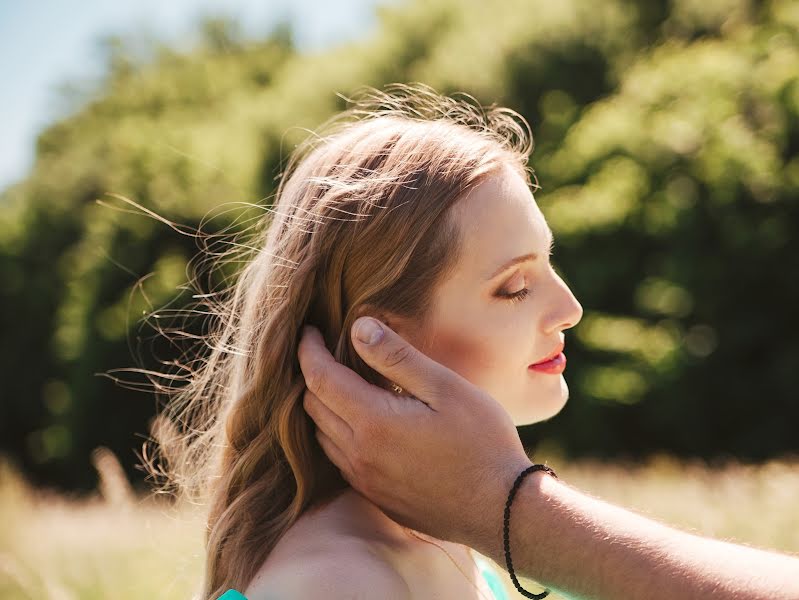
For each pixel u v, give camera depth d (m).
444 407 1.12
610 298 15.31
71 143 26.80
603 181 15.22
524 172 1.37
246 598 1.13
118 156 20.05
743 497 4.19
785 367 14.06
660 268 14.92
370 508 1.25
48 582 2.89
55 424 20.31
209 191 16.80
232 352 1.51
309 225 1.34
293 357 1.29
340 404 1.16
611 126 15.62
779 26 15.81
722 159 14.23
